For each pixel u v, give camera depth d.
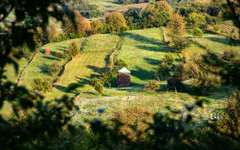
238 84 7.58
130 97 61.16
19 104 5.88
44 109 6.22
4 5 5.70
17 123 6.01
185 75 64.25
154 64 98.88
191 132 6.50
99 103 56.59
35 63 103.62
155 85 69.38
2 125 5.78
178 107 51.03
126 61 101.44
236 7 7.54
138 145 6.50
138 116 27.16
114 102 57.00
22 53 6.11
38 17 5.98
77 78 93.19
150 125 6.64
